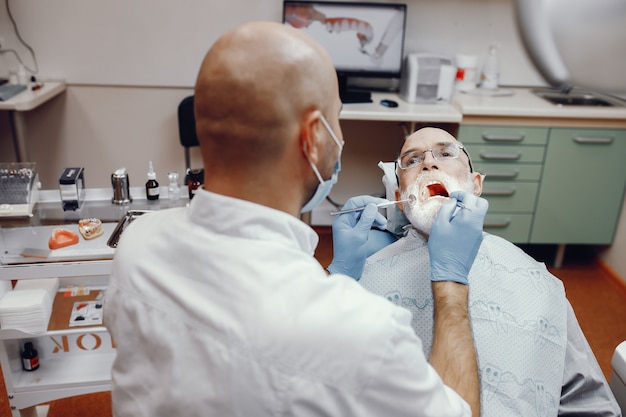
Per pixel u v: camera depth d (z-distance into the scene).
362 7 3.14
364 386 0.68
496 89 3.38
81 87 3.35
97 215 1.92
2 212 1.85
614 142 2.99
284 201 0.78
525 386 1.14
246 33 0.73
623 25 0.34
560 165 3.02
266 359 0.69
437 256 1.01
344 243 1.20
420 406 0.71
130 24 3.24
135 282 0.79
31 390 1.87
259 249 0.74
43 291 1.84
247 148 0.73
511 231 3.16
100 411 2.14
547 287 1.27
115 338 0.82
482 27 3.35
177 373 0.73
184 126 3.18
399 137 3.56
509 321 1.20
